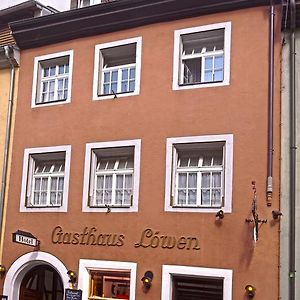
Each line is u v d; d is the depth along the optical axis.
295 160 13.42
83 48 16.55
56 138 16.44
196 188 14.48
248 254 13.38
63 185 16.17
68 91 16.53
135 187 14.96
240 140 13.94
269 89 13.86
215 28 14.72
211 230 13.86
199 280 14.07
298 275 12.97
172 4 15.15
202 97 14.55
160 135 14.88
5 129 17.36
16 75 17.61
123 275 14.99
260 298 13.09
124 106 15.54
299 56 13.91
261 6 14.34
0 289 16.56
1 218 16.89
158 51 15.35
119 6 15.80
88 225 15.47
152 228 14.55
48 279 17.25
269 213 13.35
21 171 16.86
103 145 15.63
